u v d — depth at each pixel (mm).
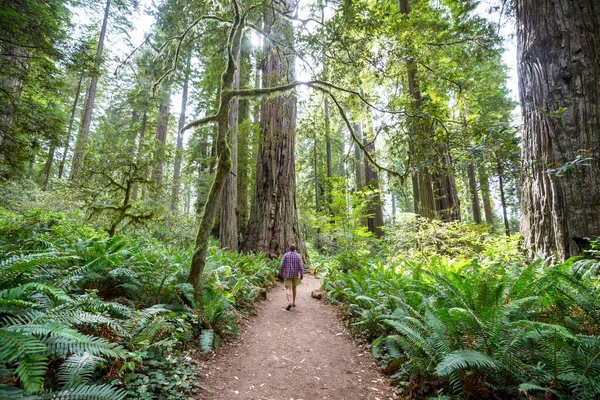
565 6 5633
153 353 2996
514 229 22953
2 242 4285
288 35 6668
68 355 2352
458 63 9602
